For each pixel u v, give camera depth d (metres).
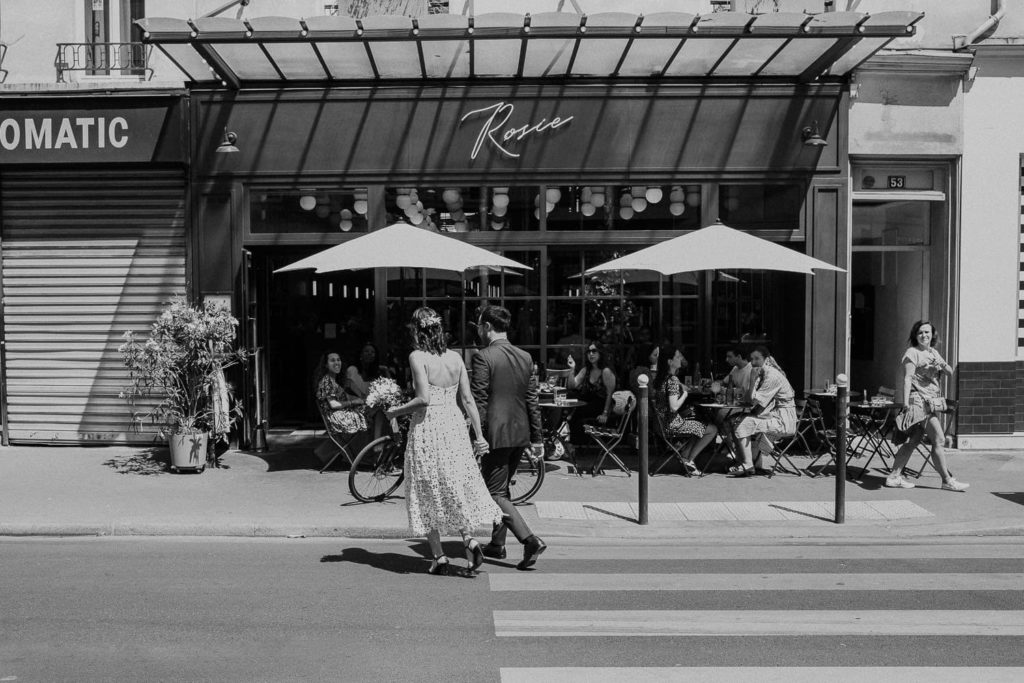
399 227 10.51
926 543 7.99
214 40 9.73
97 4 12.08
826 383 11.88
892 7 11.88
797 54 10.87
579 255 12.08
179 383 10.56
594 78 11.75
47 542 7.86
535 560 6.96
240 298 11.88
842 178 11.83
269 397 14.15
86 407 12.13
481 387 6.90
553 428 10.89
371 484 9.06
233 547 7.68
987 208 12.09
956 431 12.15
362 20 9.62
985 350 12.13
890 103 11.88
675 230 11.96
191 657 5.01
